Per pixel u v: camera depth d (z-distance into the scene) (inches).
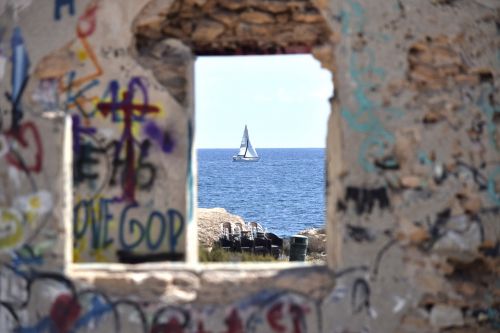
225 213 1350.9
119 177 398.6
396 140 384.2
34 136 377.7
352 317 378.0
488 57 394.9
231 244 1059.9
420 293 382.3
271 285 377.7
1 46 393.4
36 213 376.2
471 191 387.9
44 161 376.2
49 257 374.3
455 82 391.2
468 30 394.0
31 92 391.9
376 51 386.6
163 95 397.4
